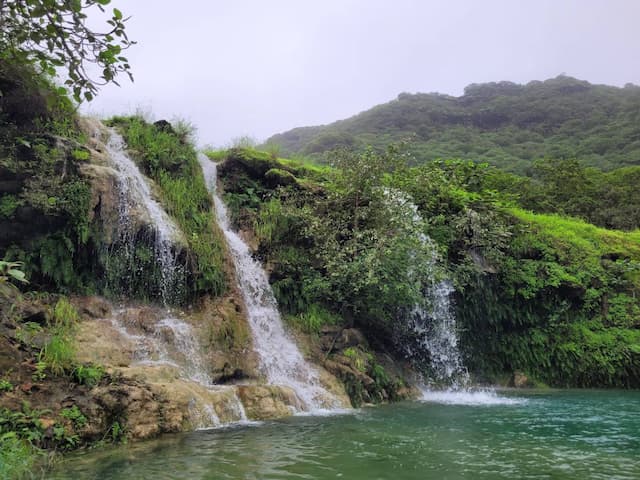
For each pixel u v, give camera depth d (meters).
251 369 11.17
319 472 5.84
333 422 9.28
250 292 13.26
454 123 76.06
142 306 11.03
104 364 8.27
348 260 14.41
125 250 11.07
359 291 14.11
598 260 21.73
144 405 7.73
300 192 16.38
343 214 15.66
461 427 9.11
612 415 10.98
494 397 14.80
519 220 21.80
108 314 10.05
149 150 13.77
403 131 71.62
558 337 19.62
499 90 93.56
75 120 12.52
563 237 22.06
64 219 10.05
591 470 6.16
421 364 16.22
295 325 13.52
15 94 10.47
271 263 14.32
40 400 6.84
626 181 36.00
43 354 7.53
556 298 20.12
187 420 8.18
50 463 6.02
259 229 14.80
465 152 60.75
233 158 16.45
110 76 6.89
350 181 15.73
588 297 20.42
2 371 6.88
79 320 9.29
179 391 8.41
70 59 6.78
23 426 6.32
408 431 8.56
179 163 14.24
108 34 6.56
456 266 17.59
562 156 57.00
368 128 73.75
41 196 9.62
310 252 15.15
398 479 5.66
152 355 9.56
